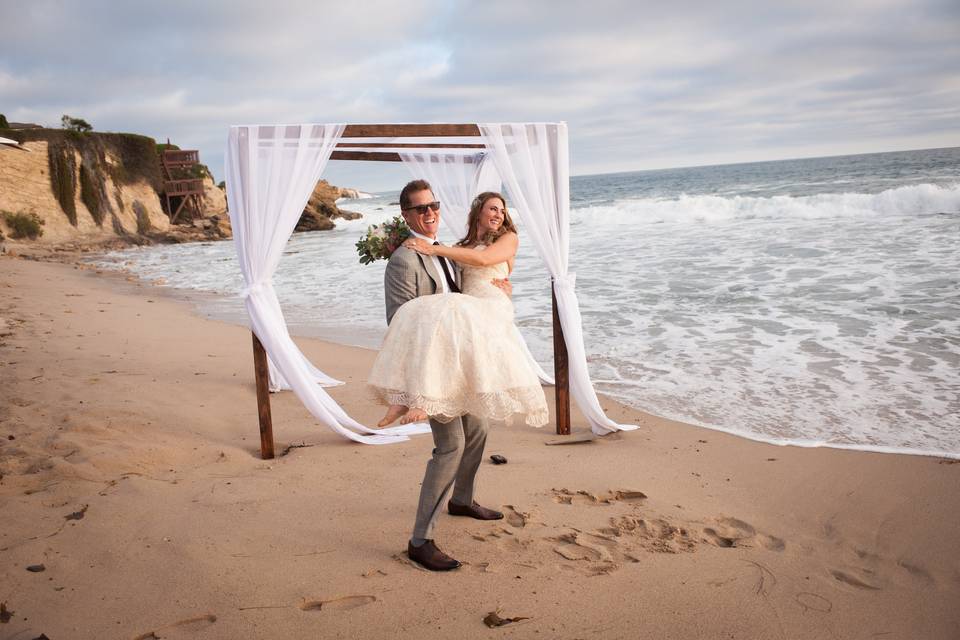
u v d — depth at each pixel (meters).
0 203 34.34
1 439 4.58
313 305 12.22
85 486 3.82
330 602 2.65
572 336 5.01
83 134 38.50
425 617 2.54
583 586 2.79
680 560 3.04
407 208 3.08
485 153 6.51
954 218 15.30
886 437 4.71
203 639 2.39
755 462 4.37
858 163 49.81
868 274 10.26
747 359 6.81
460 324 2.76
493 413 2.68
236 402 5.98
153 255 28.91
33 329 9.32
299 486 3.95
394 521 3.43
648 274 12.15
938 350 6.58
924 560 3.06
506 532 3.32
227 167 4.78
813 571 2.96
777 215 20.42
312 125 4.74
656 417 5.45
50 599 2.64
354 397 6.32
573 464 4.39
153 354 7.83
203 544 3.12
